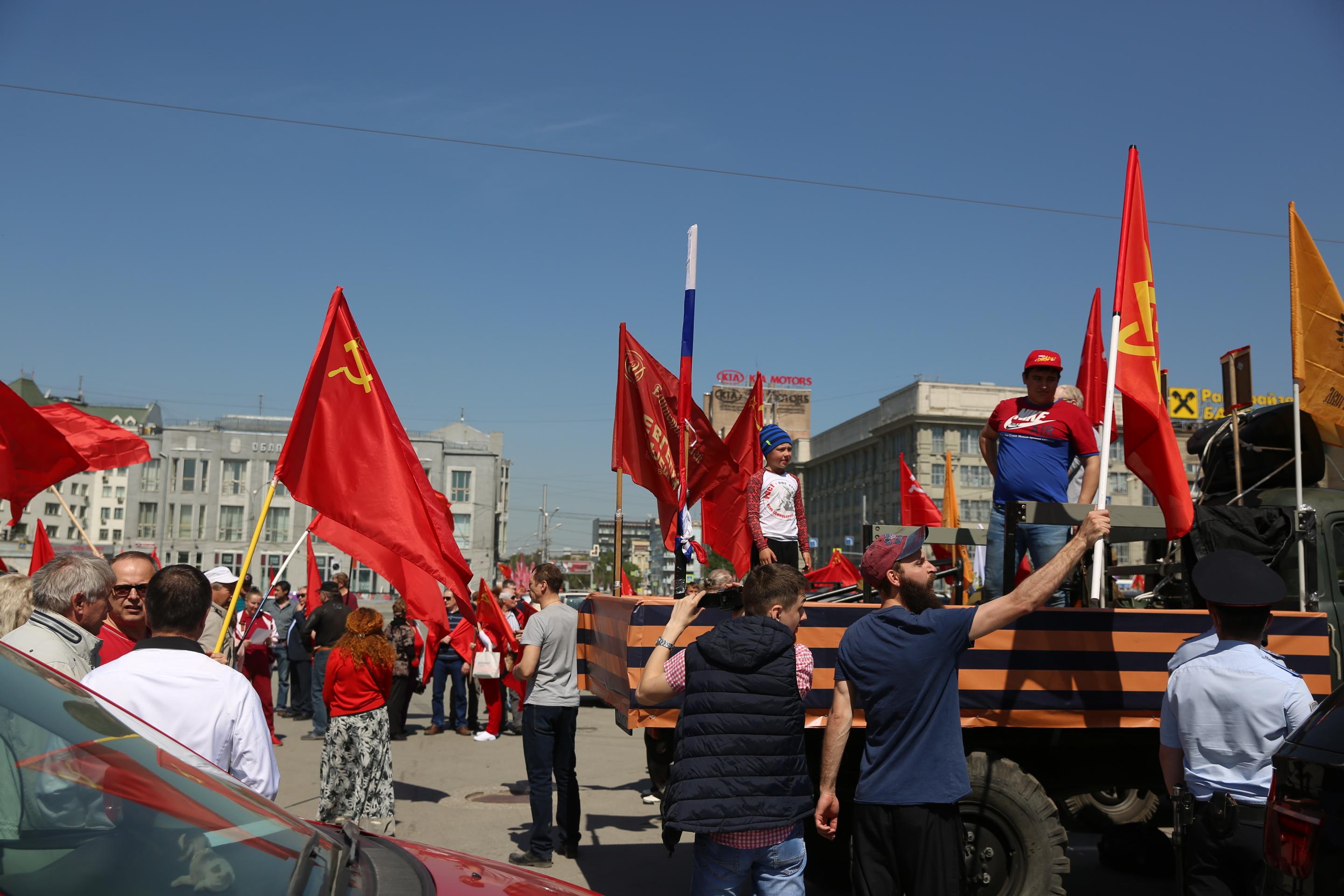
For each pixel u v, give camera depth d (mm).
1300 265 6375
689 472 8461
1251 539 5938
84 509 105375
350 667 7461
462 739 14406
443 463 81500
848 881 6562
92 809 2184
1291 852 3201
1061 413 5863
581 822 9008
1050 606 5977
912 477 13242
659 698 4316
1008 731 5496
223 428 78438
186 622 3674
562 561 143625
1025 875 5137
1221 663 3992
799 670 4250
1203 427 7727
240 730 3566
